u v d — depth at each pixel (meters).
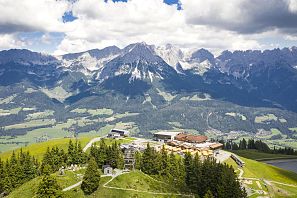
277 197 168.50
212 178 150.62
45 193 117.56
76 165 165.38
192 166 160.62
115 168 161.75
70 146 175.00
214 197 147.62
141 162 164.50
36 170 167.25
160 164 163.00
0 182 154.50
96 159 166.00
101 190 134.50
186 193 147.50
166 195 140.38
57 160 168.88
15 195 133.12
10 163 170.25
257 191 173.75
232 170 157.12
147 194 137.25
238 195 145.00
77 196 128.75
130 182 144.12
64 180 138.38
